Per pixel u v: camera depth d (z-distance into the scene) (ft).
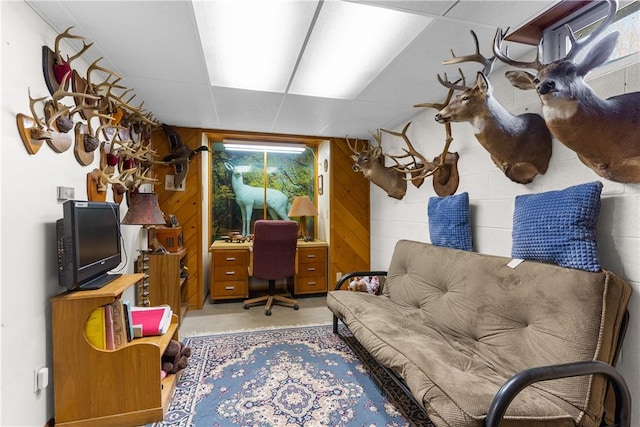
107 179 6.92
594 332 4.18
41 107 4.97
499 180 7.13
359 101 9.20
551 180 5.93
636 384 4.54
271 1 4.82
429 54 6.51
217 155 14.53
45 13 4.95
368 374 7.04
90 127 6.31
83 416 5.00
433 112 9.61
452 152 8.68
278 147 14.08
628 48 4.77
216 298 12.53
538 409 3.85
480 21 5.39
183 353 6.86
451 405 3.93
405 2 4.86
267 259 11.55
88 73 5.91
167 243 10.37
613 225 4.85
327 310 11.81
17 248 4.38
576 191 4.91
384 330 6.31
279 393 6.31
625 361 4.66
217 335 9.26
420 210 10.34
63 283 5.02
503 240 6.99
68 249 4.93
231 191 14.74
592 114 4.51
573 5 5.20
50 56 5.18
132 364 5.20
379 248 13.28
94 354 5.05
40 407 4.78
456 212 7.80
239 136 13.43
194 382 6.70
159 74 7.36
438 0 4.81
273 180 15.29
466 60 5.69
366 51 6.36
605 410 4.10
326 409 5.80
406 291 8.28
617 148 4.57
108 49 6.18
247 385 6.59
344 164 13.93
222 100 9.11
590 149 4.69
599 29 4.24
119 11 4.98
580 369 3.74
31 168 4.69
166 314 6.66
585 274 4.49
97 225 5.74
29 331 4.59
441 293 7.19
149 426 5.31
